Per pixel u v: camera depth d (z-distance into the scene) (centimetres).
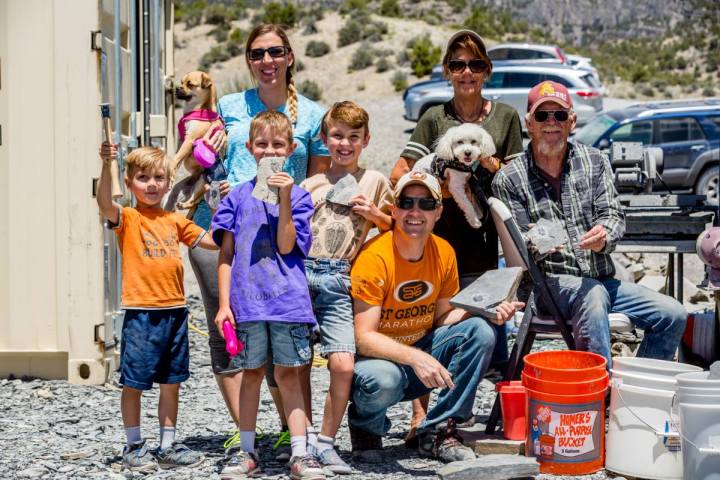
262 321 466
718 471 438
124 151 764
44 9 704
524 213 541
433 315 513
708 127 1716
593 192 539
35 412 632
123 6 788
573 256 533
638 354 535
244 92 547
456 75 578
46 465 504
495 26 7625
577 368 502
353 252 497
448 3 7931
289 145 484
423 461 507
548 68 2406
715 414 440
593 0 13288
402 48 4872
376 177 514
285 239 462
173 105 1047
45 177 707
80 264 705
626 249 679
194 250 514
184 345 506
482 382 719
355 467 495
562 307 528
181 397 685
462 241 572
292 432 470
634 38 11325
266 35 525
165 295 497
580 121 2367
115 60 752
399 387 489
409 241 488
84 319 705
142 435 572
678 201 741
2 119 708
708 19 10194
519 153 584
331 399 486
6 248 712
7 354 717
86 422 605
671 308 521
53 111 705
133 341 493
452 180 547
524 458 471
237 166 532
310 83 4259
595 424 483
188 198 534
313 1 7919
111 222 493
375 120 2950
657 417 471
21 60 705
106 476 484
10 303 713
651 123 1744
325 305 493
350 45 4969
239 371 520
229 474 471
